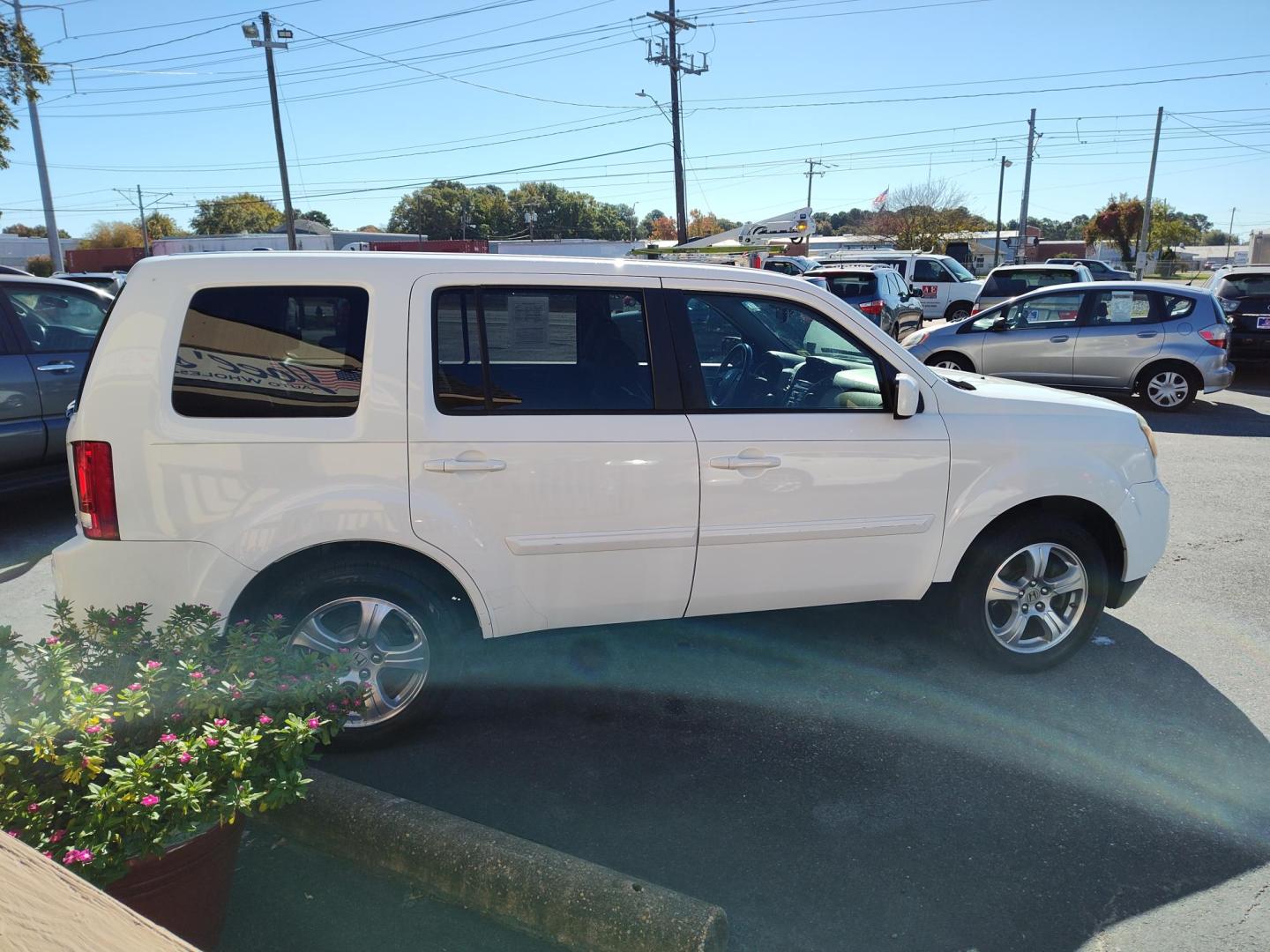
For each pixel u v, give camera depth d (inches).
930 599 166.7
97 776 89.3
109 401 121.7
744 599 149.9
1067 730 147.7
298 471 125.6
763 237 969.5
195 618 105.7
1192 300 440.1
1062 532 160.7
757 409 146.5
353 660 130.4
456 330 132.9
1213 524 260.1
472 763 138.0
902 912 106.3
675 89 1244.5
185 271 124.9
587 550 138.1
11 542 248.4
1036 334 463.5
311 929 102.1
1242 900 108.6
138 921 47.7
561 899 98.4
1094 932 103.3
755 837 120.6
